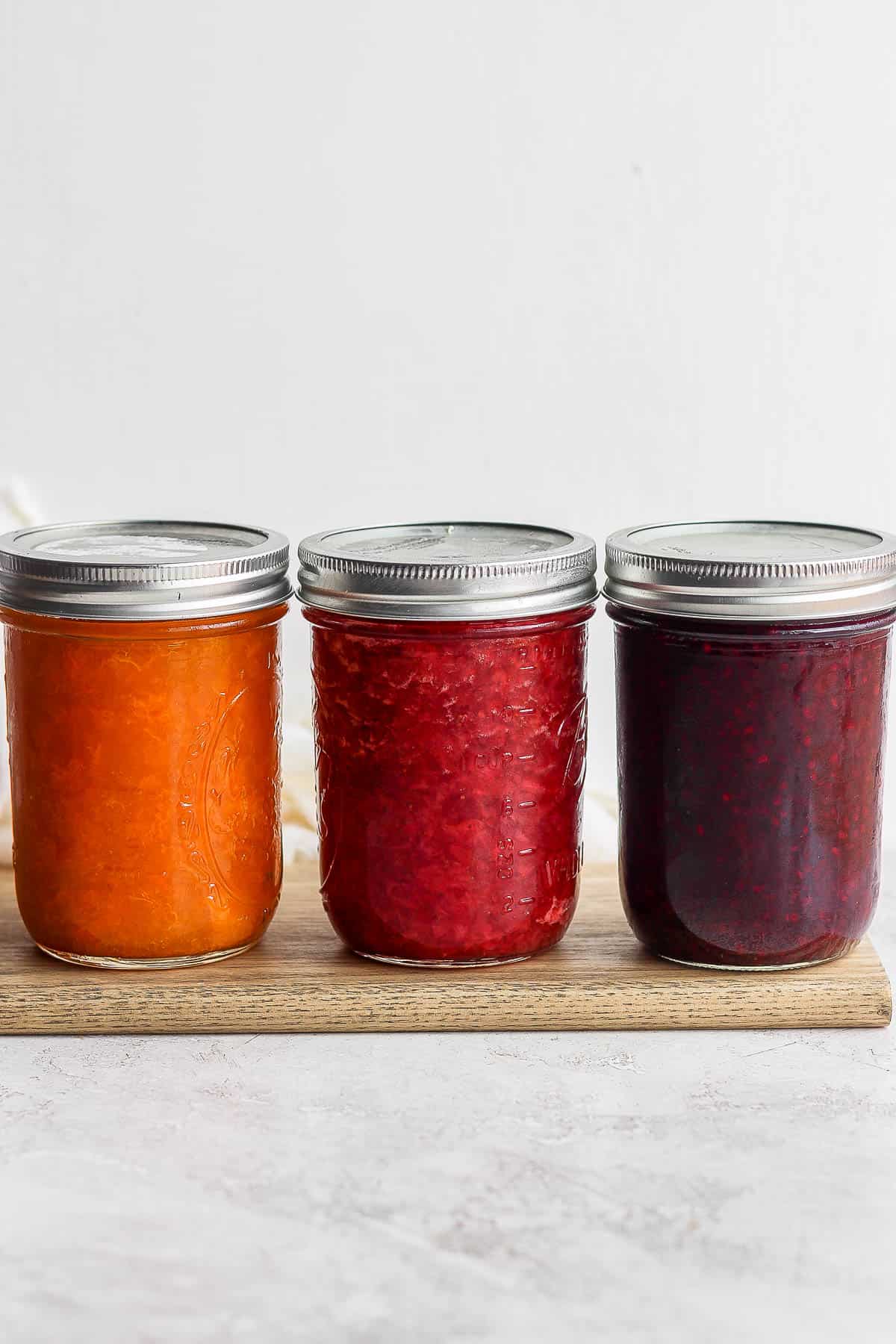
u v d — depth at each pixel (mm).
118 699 838
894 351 1197
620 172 1176
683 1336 615
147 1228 685
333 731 873
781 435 1214
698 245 1186
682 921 873
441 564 814
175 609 822
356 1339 613
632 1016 874
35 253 1188
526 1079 822
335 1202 703
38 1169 731
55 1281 649
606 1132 764
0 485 1214
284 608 886
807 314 1194
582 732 906
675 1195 709
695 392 1209
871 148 1168
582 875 1082
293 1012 871
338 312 1197
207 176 1177
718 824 849
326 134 1170
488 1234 679
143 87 1164
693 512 1228
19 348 1202
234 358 1204
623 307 1196
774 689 829
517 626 831
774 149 1171
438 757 845
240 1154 744
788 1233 680
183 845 863
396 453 1218
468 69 1162
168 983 874
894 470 1215
